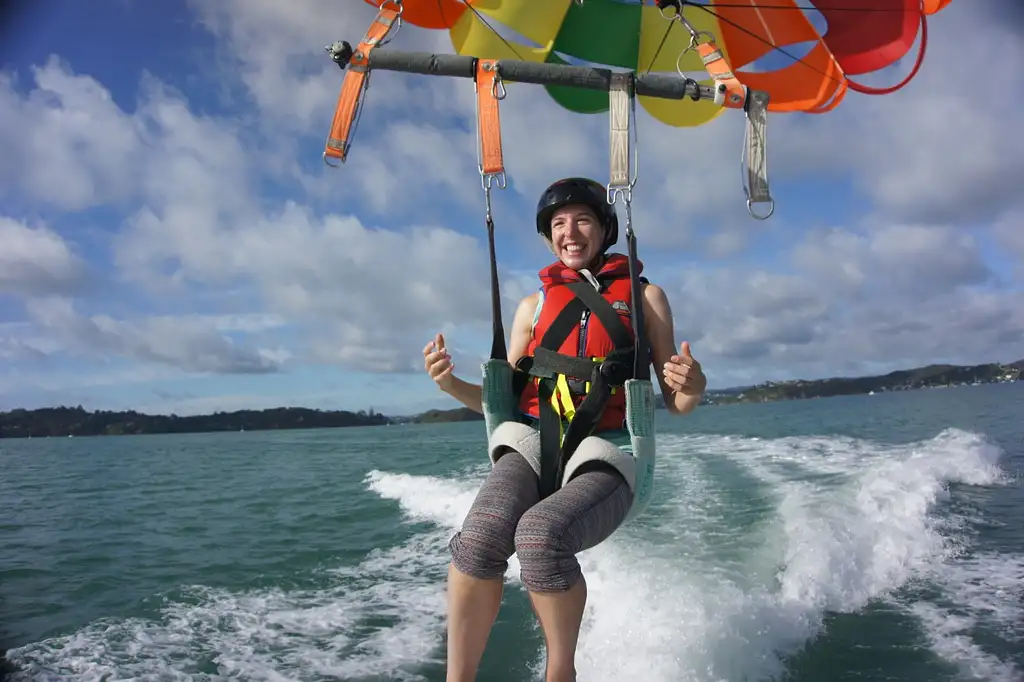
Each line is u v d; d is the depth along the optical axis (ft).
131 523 33.01
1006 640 14.38
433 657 14.93
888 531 22.36
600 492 6.98
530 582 6.28
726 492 31.68
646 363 7.70
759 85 11.34
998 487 30.66
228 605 18.84
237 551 25.55
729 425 83.66
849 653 14.25
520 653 14.99
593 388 7.93
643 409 7.54
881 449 46.75
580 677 13.48
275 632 16.69
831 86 10.61
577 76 8.75
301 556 24.20
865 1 10.55
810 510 25.76
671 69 12.80
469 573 6.54
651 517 26.30
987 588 17.47
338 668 14.53
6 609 19.16
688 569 19.12
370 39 9.04
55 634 16.94
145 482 51.75
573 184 8.83
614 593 17.66
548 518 6.45
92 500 41.86
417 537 26.45
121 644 16.12
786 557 19.76
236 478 52.01
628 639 14.70
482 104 8.80
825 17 10.93
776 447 50.85
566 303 8.57
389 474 47.52
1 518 35.55
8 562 25.05
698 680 12.86
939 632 14.98
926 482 31.27
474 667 6.59
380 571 21.79
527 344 8.98
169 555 25.48
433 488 38.06
